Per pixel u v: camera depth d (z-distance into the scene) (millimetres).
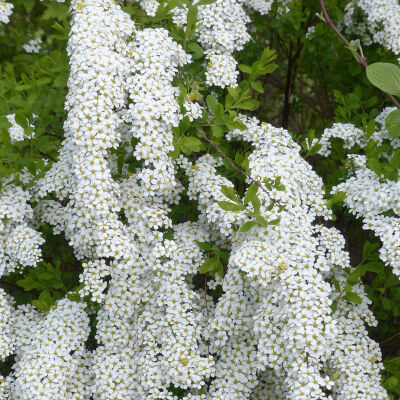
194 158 1159
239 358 1016
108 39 1018
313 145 1100
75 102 1006
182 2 1063
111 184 1012
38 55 1391
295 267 982
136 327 1030
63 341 1018
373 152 1070
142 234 1042
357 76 1221
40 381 1005
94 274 1029
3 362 1084
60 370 1007
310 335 952
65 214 1055
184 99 1038
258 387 1048
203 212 1067
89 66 1005
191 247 1046
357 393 983
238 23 1096
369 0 1132
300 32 1224
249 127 1084
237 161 1053
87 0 1037
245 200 983
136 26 1086
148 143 1008
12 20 1433
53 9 1148
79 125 1000
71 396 1021
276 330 976
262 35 1243
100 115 1000
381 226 1009
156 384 1009
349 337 1008
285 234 1005
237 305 1007
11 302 1078
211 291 1062
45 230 1108
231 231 1026
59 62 1178
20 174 1104
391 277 1050
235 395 1004
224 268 1068
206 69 1090
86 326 1032
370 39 1200
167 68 1042
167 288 1027
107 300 1029
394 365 1019
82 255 1060
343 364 994
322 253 996
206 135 1099
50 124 1218
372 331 1120
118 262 1039
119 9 1054
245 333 1021
